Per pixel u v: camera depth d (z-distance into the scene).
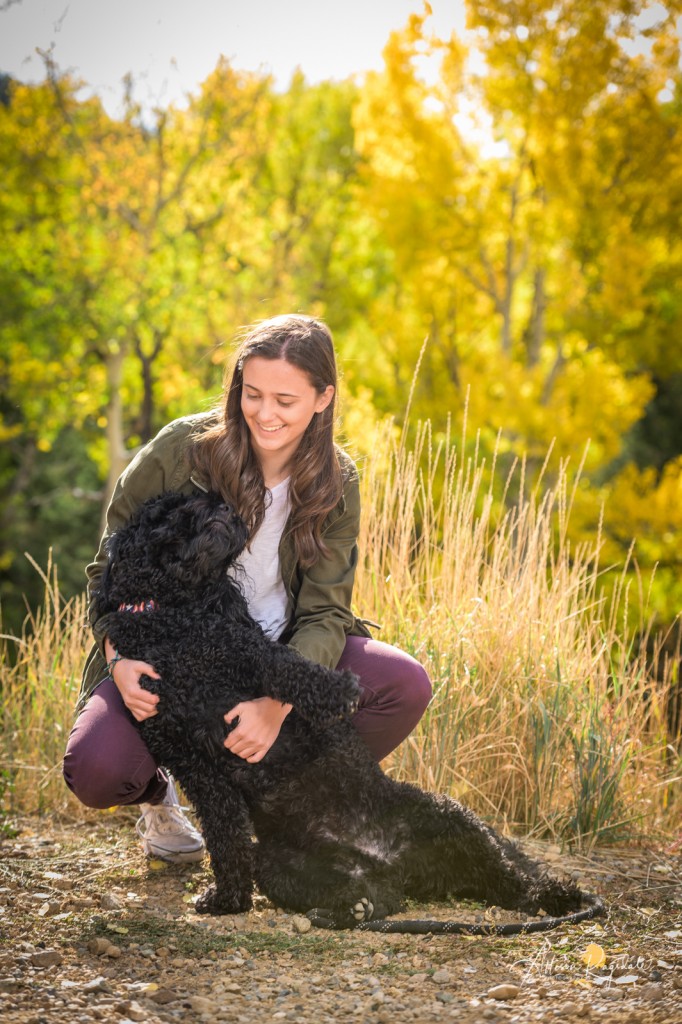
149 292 20.28
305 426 3.11
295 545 3.27
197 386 20.52
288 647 2.98
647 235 14.87
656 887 3.58
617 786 4.25
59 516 25.80
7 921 2.98
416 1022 2.44
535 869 3.27
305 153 24.83
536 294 16.23
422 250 15.73
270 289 21.23
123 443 24.28
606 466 19.80
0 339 20.81
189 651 2.87
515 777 4.33
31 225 21.27
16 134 20.28
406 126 14.74
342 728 3.04
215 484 3.12
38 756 4.62
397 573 4.66
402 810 3.15
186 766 2.90
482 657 4.48
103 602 3.01
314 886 3.00
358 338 17.81
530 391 14.11
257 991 2.59
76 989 2.54
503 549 4.80
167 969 2.71
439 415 15.52
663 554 13.11
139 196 20.73
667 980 2.68
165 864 3.58
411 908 3.22
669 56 13.56
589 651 4.71
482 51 14.12
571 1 13.53
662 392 21.47
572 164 13.95
